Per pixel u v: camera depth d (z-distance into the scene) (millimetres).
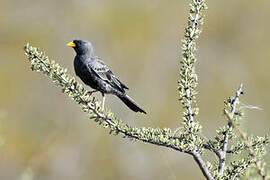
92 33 22125
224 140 4699
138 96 20797
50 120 18109
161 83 21391
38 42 20891
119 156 16812
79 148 17516
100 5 22516
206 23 23266
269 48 23422
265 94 21703
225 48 23094
